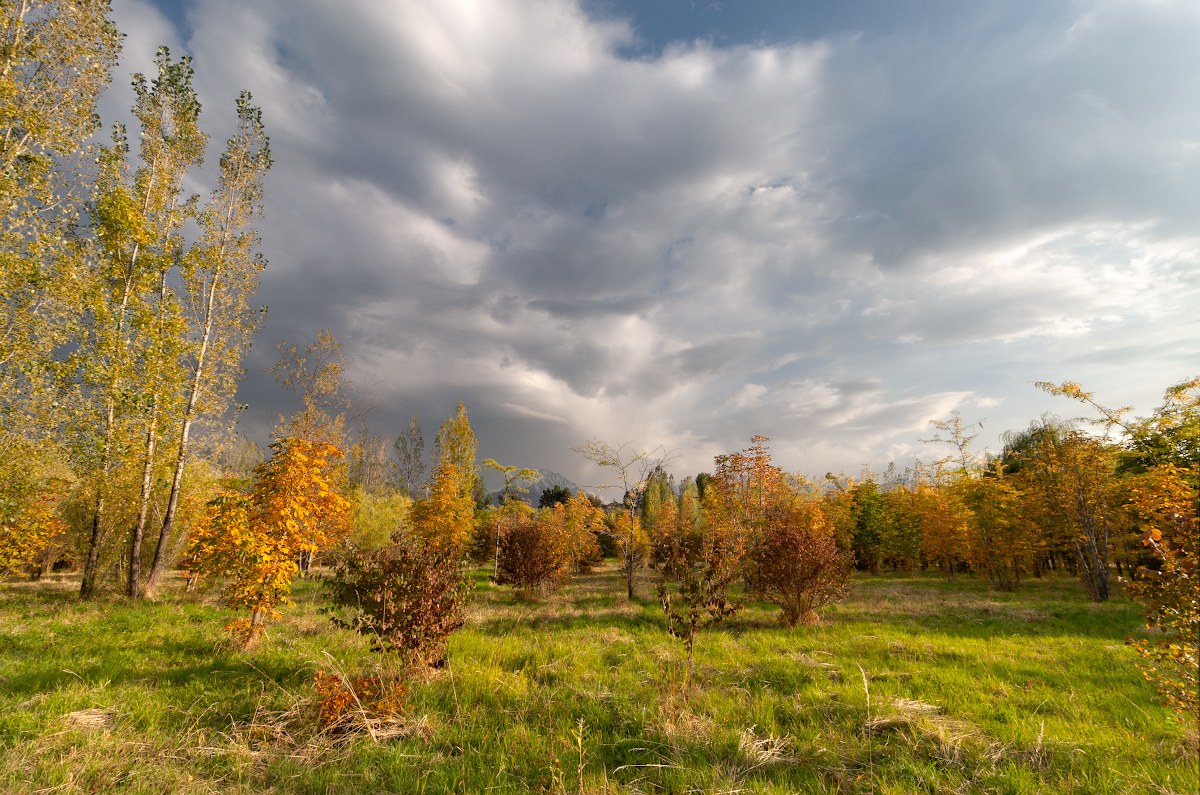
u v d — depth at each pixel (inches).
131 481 601.9
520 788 159.5
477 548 957.8
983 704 231.0
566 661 308.7
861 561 1248.2
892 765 170.9
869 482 1270.9
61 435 524.1
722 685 266.7
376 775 164.1
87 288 535.5
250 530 340.2
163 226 649.6
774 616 531.2
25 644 322.7
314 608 489.1
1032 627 444.8
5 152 458.6
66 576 842.8
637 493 665.0
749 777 167.3
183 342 611.2
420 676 258.5
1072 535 764.0
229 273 660.1
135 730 196.7
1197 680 159.5
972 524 863.7
